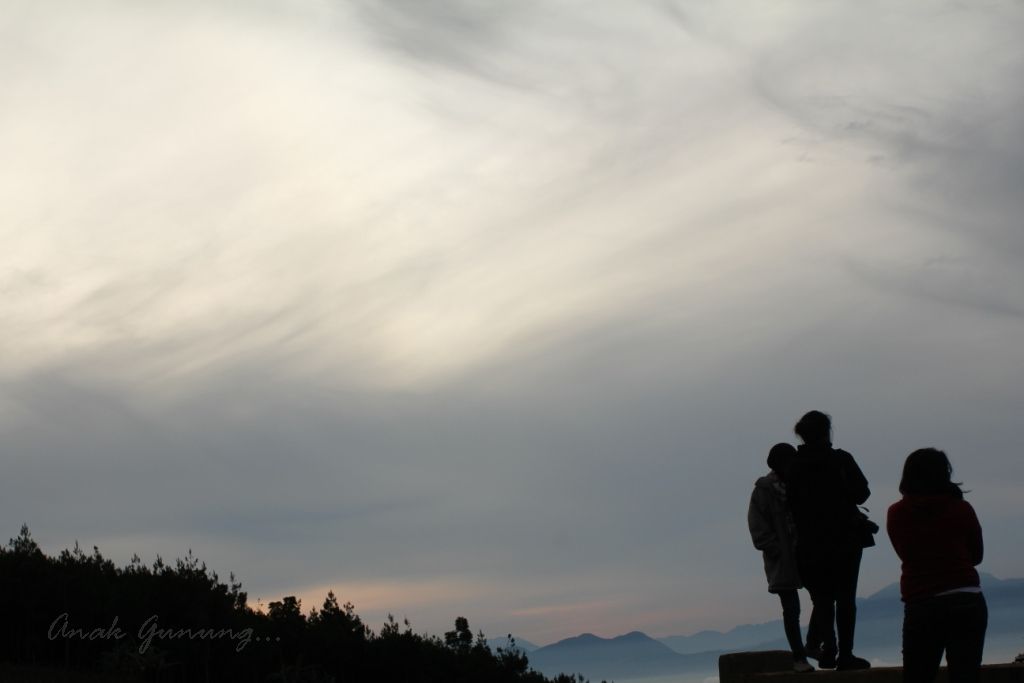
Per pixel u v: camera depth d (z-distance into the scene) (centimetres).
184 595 1897
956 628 720
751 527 1058
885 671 895
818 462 974
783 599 1020
